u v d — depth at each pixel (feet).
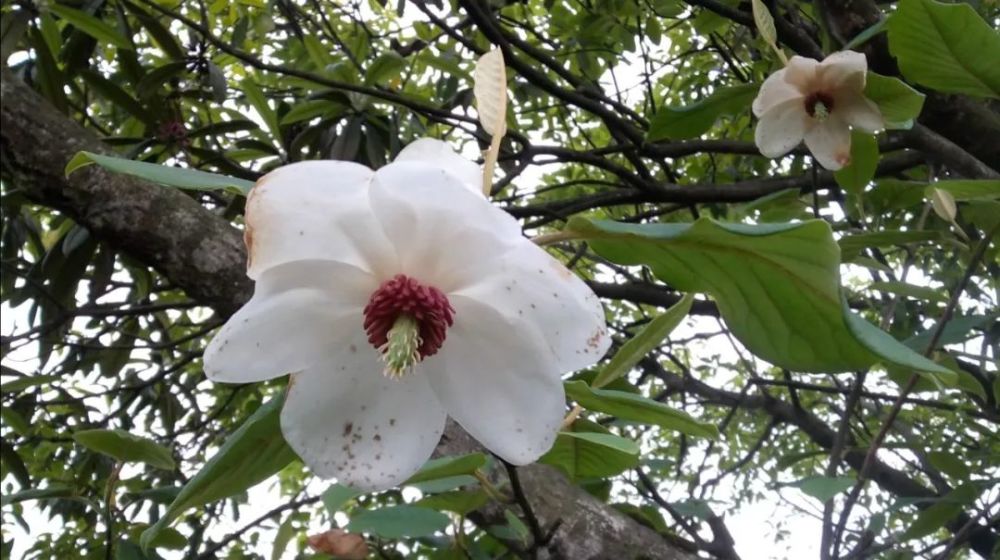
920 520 1.69
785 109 1.56
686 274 0.81
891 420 1.41
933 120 1.92
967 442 2.59
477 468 0.96
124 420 3.41
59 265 2.67
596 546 1.31
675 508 1.76
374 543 1.31
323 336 0.78
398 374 0.72
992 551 2.19
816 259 0.71
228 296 1.65
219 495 0.85
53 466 3.07
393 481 0.79
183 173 0.81
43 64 2.44
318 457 0.78
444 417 0.81
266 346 0.76
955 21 1.21
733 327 0.84
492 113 0.78
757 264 0.75
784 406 3.50
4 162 1.75
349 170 0.72
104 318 3.21
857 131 1.56
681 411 0.86
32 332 2.61
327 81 2.40
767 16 1.43
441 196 0.72
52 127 1.80
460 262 0.75
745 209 1.94
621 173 2.71
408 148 0.77
